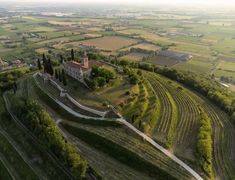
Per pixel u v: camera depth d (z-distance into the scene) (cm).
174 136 11569
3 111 14388
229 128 12950
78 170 9300
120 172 9744
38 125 11431
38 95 15112
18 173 10594
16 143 12019
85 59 16088
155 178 9512
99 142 11031
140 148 10556
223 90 17950
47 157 10769
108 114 12419
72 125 12106
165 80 18375
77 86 15112
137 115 12281
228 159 10731
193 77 19775
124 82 15500
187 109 14038
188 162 10050
